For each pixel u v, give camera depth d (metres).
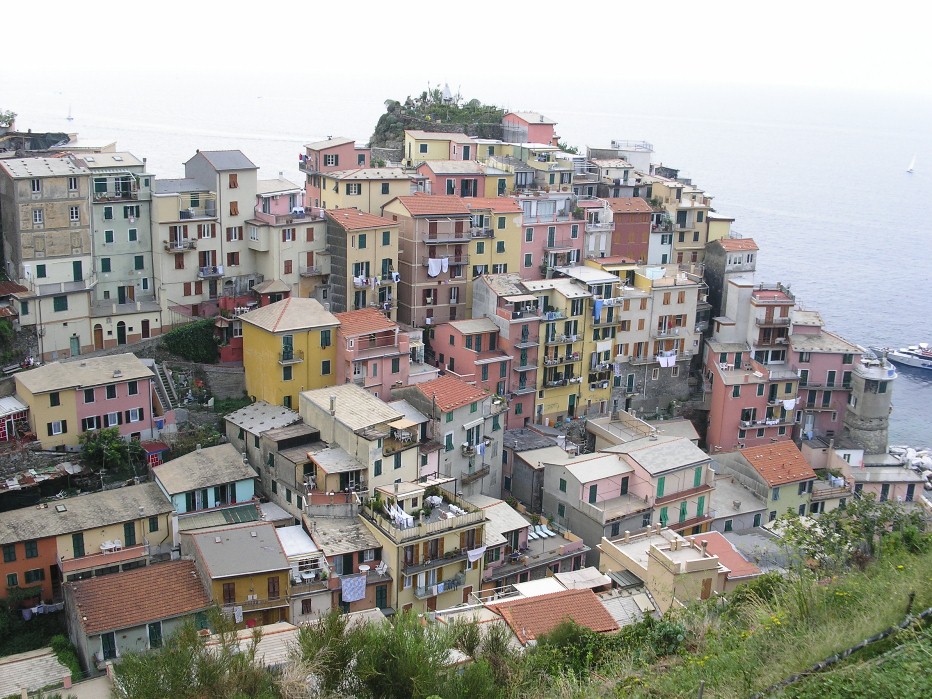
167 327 112.31
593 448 127.81
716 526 108.56
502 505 98.69
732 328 138.12
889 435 169.12
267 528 82.81
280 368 103.88
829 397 137.12
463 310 129.75
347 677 46.03
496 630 56.19
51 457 92.31
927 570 43.50
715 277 146.38
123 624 71.75
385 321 110.88
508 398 121.81
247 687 45.16
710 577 75.56
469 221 127.56
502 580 91.75
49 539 79.25
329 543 84.19
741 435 133.12
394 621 52.50
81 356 105.56
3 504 87.62
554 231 139.00
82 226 106.31
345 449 94.69
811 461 130.12
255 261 119.12
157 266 111.88
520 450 112.19
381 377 109.44
